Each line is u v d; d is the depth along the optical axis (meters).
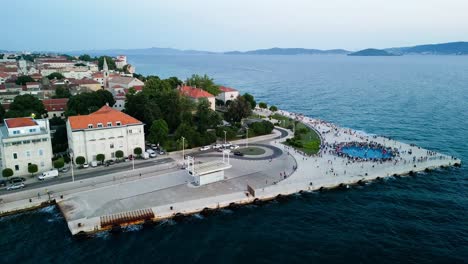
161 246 78.12
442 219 91.38
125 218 85.62
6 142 105.88
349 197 103.75
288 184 108.31
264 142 152.62
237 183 108.56
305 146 146.00
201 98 187.88
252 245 79.12
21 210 91.50
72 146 120.81
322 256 75.38
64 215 88.00
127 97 157.75
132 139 128.25
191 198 97.62
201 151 138.25
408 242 80.69
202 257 74.44
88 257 73.88
